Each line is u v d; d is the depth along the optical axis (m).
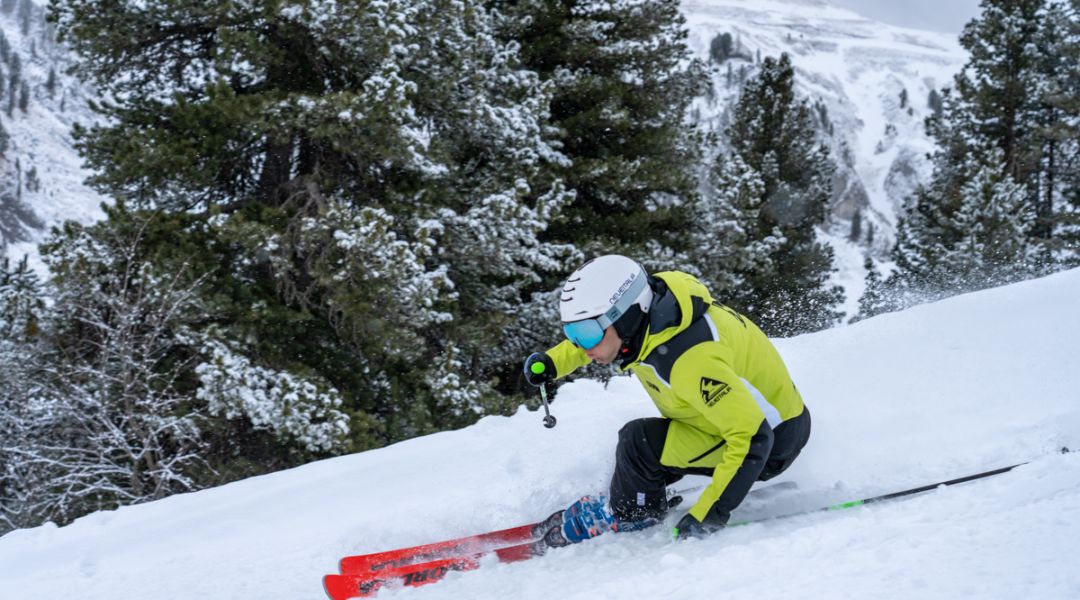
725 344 2.63
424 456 4.41
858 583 1.76
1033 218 21.17
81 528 4.10
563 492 3.62
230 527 3.83
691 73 16.06
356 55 9.98
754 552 2.21
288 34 9.76
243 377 8.60
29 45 149.88
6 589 3.47
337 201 9.40
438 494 3.84
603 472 3.72
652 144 15.72
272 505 4.02
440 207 10.68
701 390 2.57
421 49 10.63
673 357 2.59
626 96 15.65
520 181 10.93
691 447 2.84
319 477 4.33
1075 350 4.34
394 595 2.86
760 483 3.39
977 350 4.66
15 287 11.27
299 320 9.41
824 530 2.29
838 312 23.09
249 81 10.31
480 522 3.51
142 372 8.84
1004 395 3.99
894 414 3.95
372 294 9.11
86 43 10.23
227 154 10.00
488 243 10.65
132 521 4.11
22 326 9.09
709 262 16.47
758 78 24.86
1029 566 1.65
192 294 8.75
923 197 24.73
